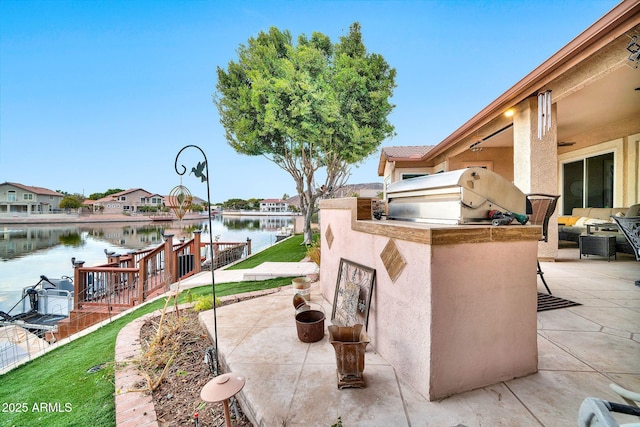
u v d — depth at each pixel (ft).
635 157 20.94
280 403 5.66
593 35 10.83
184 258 23.48
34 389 7.91
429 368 5.50
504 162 30.35
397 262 6.67
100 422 5.97
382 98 32.78
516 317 6.20
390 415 5.23
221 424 5.74
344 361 6.06
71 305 23.81
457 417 5.12
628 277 13.78
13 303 29.60
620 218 11.67
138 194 180.34
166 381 7.24
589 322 8.82
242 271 21.47
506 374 6.13
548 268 15.74
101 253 60.90
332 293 11.50
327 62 34.19
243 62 32.48
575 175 27.04
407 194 9.28
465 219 6.66
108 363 8.41
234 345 8.27
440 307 5.49
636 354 7.03
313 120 29.89
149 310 13.84
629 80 14.01
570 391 5.74
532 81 14.67
